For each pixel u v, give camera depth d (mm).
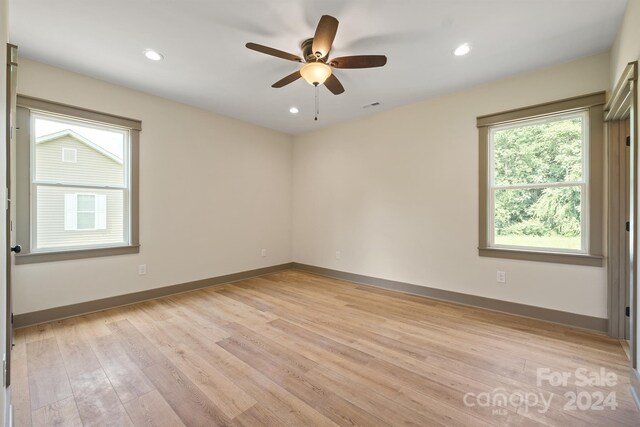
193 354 2248
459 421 1555
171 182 3736
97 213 3205
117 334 2586
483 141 3240
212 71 2959
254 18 2164
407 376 1965
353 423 1541
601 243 2607
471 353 2266
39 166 2846
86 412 1617
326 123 4680
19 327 2686
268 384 1876
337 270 4684
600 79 2592
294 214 5332
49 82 2826
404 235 3895
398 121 3947
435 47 2520
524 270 3002
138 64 2822
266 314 3094
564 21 2174
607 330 2572
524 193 3072
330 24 1926
